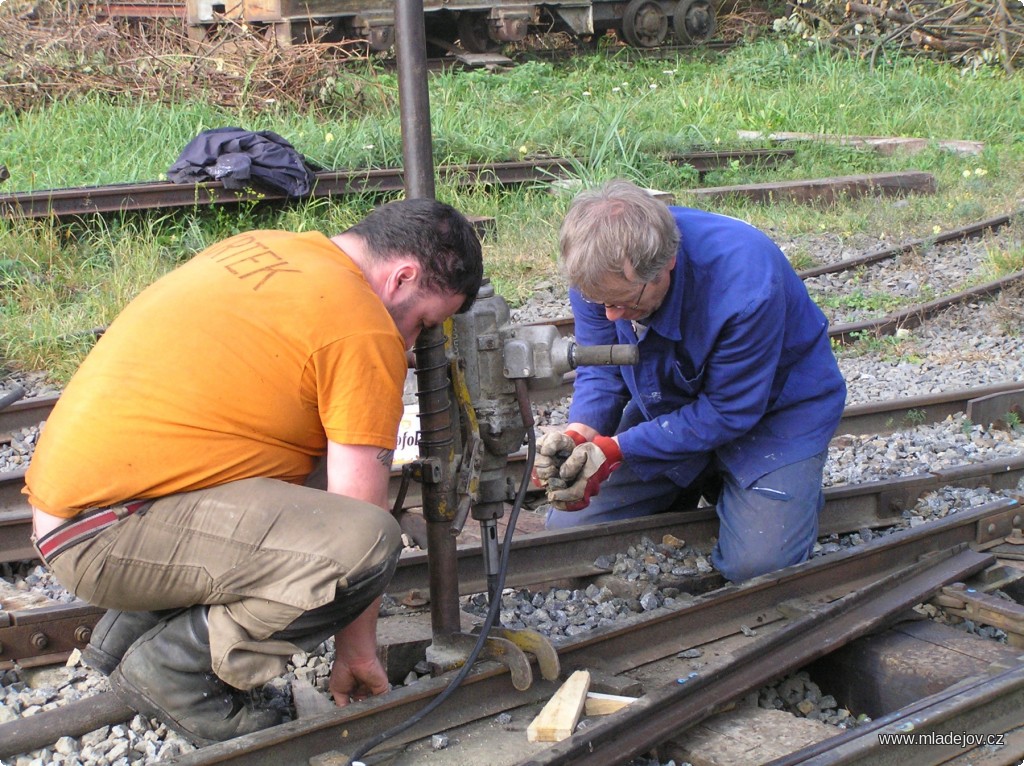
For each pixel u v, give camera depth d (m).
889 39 17.72
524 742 2.80
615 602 3.78
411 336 2.79
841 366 6.76
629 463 3.81
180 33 13.72
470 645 3.02
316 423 2.69
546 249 8.51
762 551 3.79
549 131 11.48
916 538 4.02
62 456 2.59
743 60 16.97
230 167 8.34
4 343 6.34
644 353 3.75
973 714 2.93
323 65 12.20
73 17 12.34
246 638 2.67
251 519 2.59
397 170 9.41
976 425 5.74
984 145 13.12
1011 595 4.09
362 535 2.59
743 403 3.62
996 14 17.73
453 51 16.12
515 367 2.92
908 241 9.37
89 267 7.54
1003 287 7.96
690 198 10.12
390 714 2.78
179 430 2.57
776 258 3.66
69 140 10.04
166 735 2.90
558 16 17.19
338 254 2.70
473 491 2.89
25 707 3.07
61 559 2.62
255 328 2.58
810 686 3.49
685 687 2.90
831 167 12.07
